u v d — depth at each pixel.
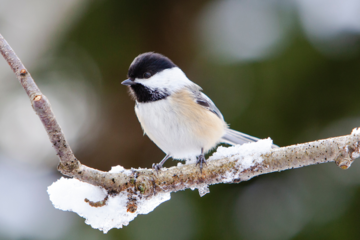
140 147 3.10
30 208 3.07
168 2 3.10
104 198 2.96
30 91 2.93
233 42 3.07
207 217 3.05
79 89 3.11
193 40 3.10
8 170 3.10
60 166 2.95
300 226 3.04
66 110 3.11
